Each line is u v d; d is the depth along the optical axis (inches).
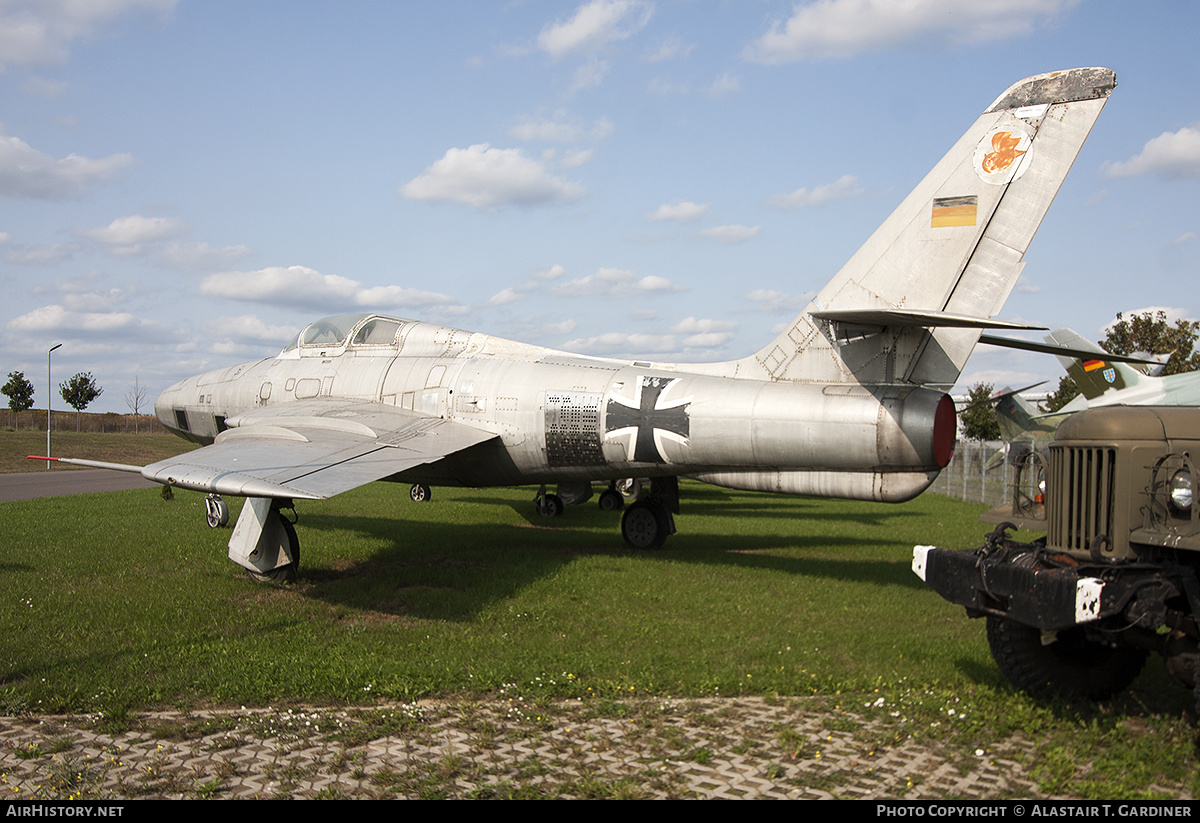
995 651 208.2
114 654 241.0
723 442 374.0
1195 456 174.9
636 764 164.6
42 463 1496.1
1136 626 174.2
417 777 157.4
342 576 373.4
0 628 270.1
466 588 343.9
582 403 415.2
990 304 327.6
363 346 508.1
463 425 438.9
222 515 513.0
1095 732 181.0
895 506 817.5
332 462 338.6
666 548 485.1
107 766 163.6
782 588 348.5
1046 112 319.0
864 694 208.7
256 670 224.2
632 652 246.4
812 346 368.5
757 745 174.6
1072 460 190.2
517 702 200.7
